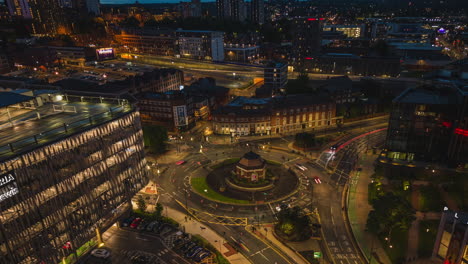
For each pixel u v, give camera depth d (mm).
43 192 70750
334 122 183375
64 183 75500
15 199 65312
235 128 167000
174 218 102500
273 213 104500
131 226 96688
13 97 92438
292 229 91500
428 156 117438
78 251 83562
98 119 89438
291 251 87312
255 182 121250
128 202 100000
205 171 132750
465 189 102250
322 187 119438
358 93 197125
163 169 134500
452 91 121750
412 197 108000
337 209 105938
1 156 65812
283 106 169000
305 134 153000
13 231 65562
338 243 90062
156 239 91688
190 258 83875
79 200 80125
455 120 109875
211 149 153125
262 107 173750
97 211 86062
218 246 89438
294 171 131750
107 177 88625
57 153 73125
